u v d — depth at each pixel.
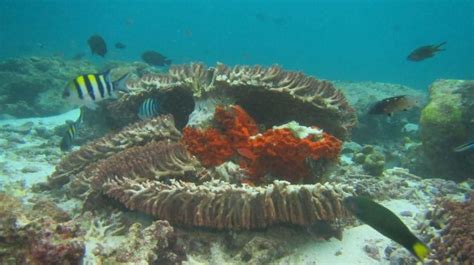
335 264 3.86
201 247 3.96
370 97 11.49
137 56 50.69
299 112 5.81
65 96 5.11
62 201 5.27
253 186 4.30
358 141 11.10
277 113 5.93
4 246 2.32
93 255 3.11
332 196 4.07
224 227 4.02
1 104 14.18
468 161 7.11
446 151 7.30
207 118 5.33
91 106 5.40
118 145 5.70
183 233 4.02
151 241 3.28
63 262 2.36
